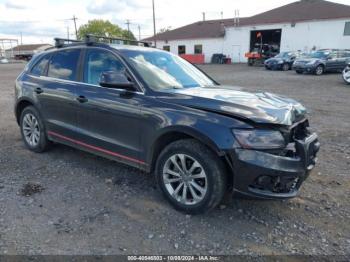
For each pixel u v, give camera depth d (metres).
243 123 2.99
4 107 9.70
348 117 8.17
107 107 3.89
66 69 4.62
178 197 3.44
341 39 33.75
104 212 3.43
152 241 2.95
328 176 4.44
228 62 41.22
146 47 4.60
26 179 4.23
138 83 3.71
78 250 2.80
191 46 45.81
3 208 3.47
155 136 3.46
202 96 3.41
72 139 4.53
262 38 40.66
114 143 3.96
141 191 3.92
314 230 3.17
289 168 3.00
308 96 11.73
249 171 2.94
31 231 3.06
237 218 3.36
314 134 3.55
